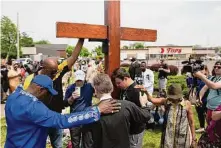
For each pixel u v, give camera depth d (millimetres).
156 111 7535
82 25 3887
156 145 6574
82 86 5023
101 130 2787
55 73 4250
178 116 4090
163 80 11617
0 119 9219
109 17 4078
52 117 2678
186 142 4062
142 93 3953
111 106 2797
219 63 5090
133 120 2945
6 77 12695
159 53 55469
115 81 3934
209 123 4176
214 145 3889
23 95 2758
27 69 12172
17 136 2713
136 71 6988
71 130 4691
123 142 2830
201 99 6812
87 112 2730
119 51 4172
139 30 4332
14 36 63469
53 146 4938
